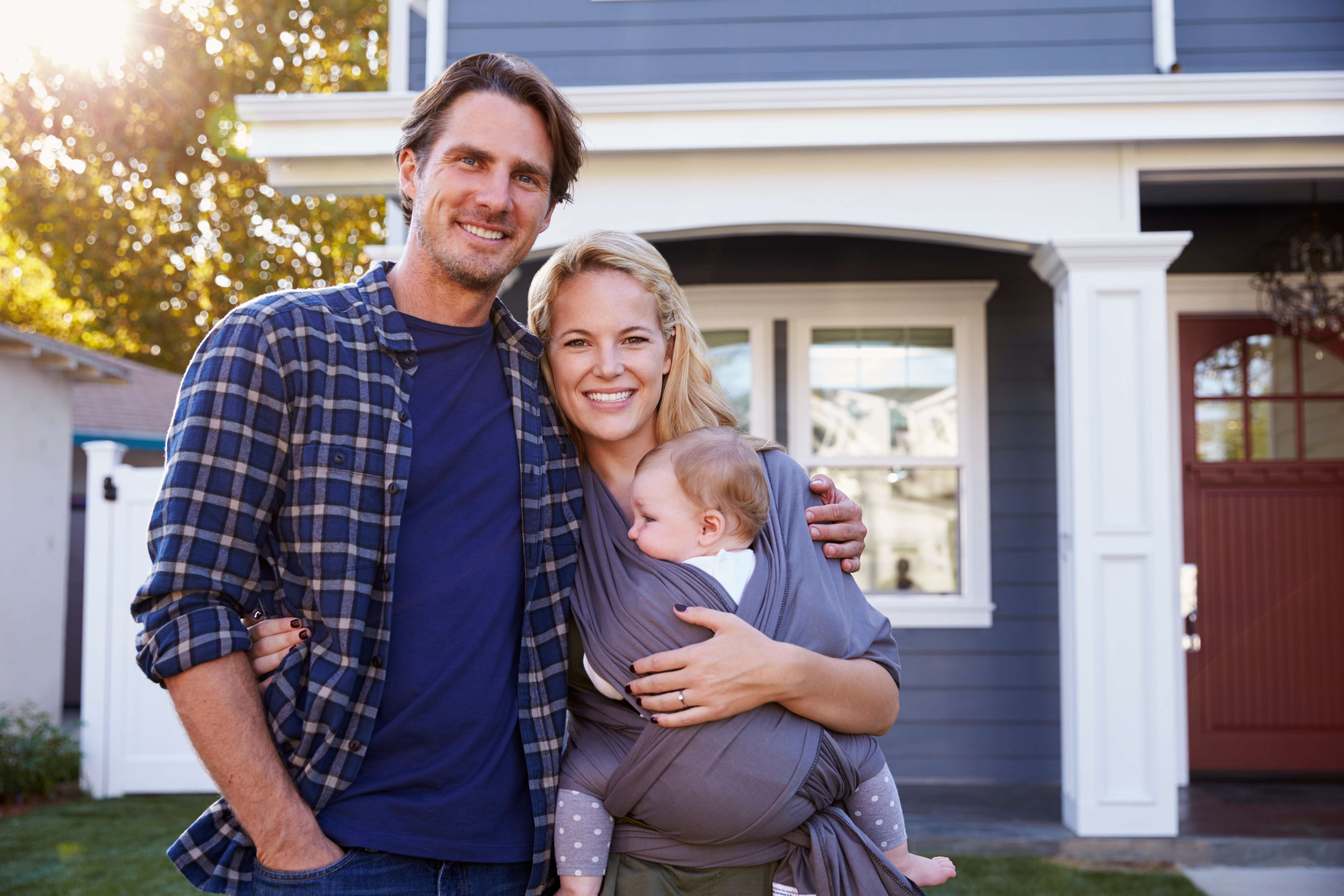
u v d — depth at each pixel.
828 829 1.78
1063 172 4.85
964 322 6.22
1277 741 6.11
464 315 1.81
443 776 1.66
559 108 1.82
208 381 1.58
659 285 1.95
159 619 1.50
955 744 6.14
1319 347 6.20
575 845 1.76
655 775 1.71
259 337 1.62
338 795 1.60
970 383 6.21
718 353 6.34
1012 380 6.22
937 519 6.27
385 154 4.76
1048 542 6.17
